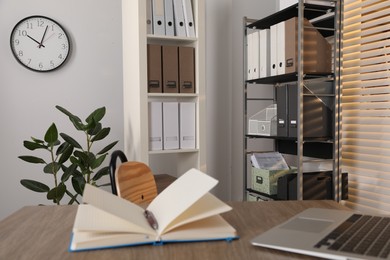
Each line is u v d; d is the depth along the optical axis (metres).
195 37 2.54
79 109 2.89
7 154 2.74
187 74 2.54
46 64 2.78
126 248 0.74
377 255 0.65
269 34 2.68
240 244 0.77
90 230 0.74
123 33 2.80
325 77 2.46
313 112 2.39
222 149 3.30
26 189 2.79
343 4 2.43
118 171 1.31
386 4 2.31
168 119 2.50
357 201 2.60
